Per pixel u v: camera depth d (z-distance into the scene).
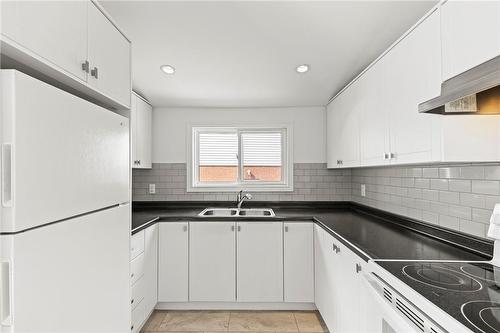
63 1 1.01
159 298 2.72
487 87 0.93
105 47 1.32
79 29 1.10
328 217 2.70
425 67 1.42
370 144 2.08
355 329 1.67
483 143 1.32
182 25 2.03
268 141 3.52
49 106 0.90
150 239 2.55
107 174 1.30
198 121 3.44
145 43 2.23
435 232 1.83
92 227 1.17
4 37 0.75
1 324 0.75
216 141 3.54
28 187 0.81
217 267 2.73
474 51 1.14
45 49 0.91
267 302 2.75
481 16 1.11
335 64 2.51
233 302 2.76
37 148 0.84
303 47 2.28
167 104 3.33
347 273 1.82
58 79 1.07
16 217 0.76
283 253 2.72
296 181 3.41
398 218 2.32
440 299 0.97
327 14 1.90
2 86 0.75
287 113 3.44
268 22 2.00
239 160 3.52
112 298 1.36
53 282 0.92
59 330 0.95
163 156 3.43
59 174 0.95
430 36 1.39
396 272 1.23
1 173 0.75
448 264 1.33
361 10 1.85
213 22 2.00
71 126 1.02
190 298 2.72
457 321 0.83
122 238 1.47
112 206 1.42
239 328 2.42
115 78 1.42
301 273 2.71
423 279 1.14
